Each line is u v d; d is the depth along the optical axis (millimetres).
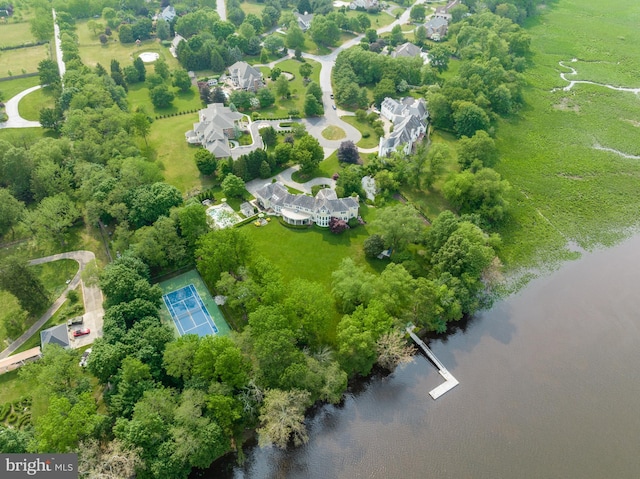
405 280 115875
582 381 111250
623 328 123688
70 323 117438
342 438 100125
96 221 141875
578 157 185750
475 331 122500
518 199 164500
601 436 100938
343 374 101500
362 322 107688
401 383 110625
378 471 94750
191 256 135375
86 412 88562
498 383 110688
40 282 120188
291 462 96125
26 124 197250
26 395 101875
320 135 196250
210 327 119375
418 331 120312
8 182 155125
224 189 156625
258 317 103188
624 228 154375
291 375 95625
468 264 123062
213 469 94625
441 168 167125
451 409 105375
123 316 109062
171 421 90688
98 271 122312
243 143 189500
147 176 152625
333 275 121312
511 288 133875
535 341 120062
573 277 137750
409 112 193000
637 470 95625
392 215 133625
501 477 93938
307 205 148750
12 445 83562
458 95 198500
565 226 154625
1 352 111688
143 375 96188
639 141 194625
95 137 165750
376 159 174000
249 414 97812
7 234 145500
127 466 81750
